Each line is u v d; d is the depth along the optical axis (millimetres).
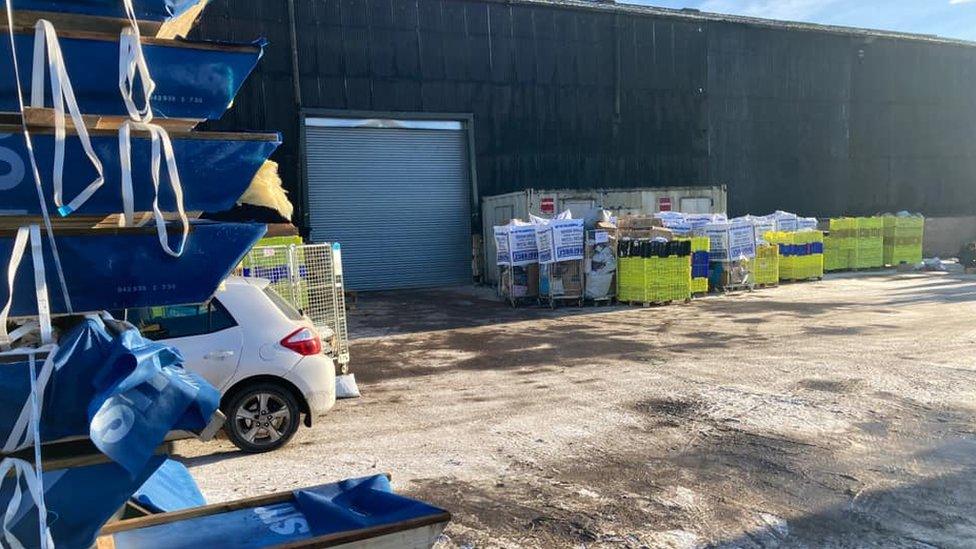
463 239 22125
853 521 3936
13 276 1659
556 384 7707
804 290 17047
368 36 20344
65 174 1730
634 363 8758
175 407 1677
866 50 27812
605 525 3930
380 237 21047
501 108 22188
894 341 9656
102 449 1540
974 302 13867
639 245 14508
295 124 19625
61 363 1633
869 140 28234
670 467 4875
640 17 23844
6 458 1669
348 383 7574
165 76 1906
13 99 1707
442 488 4562
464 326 12867
